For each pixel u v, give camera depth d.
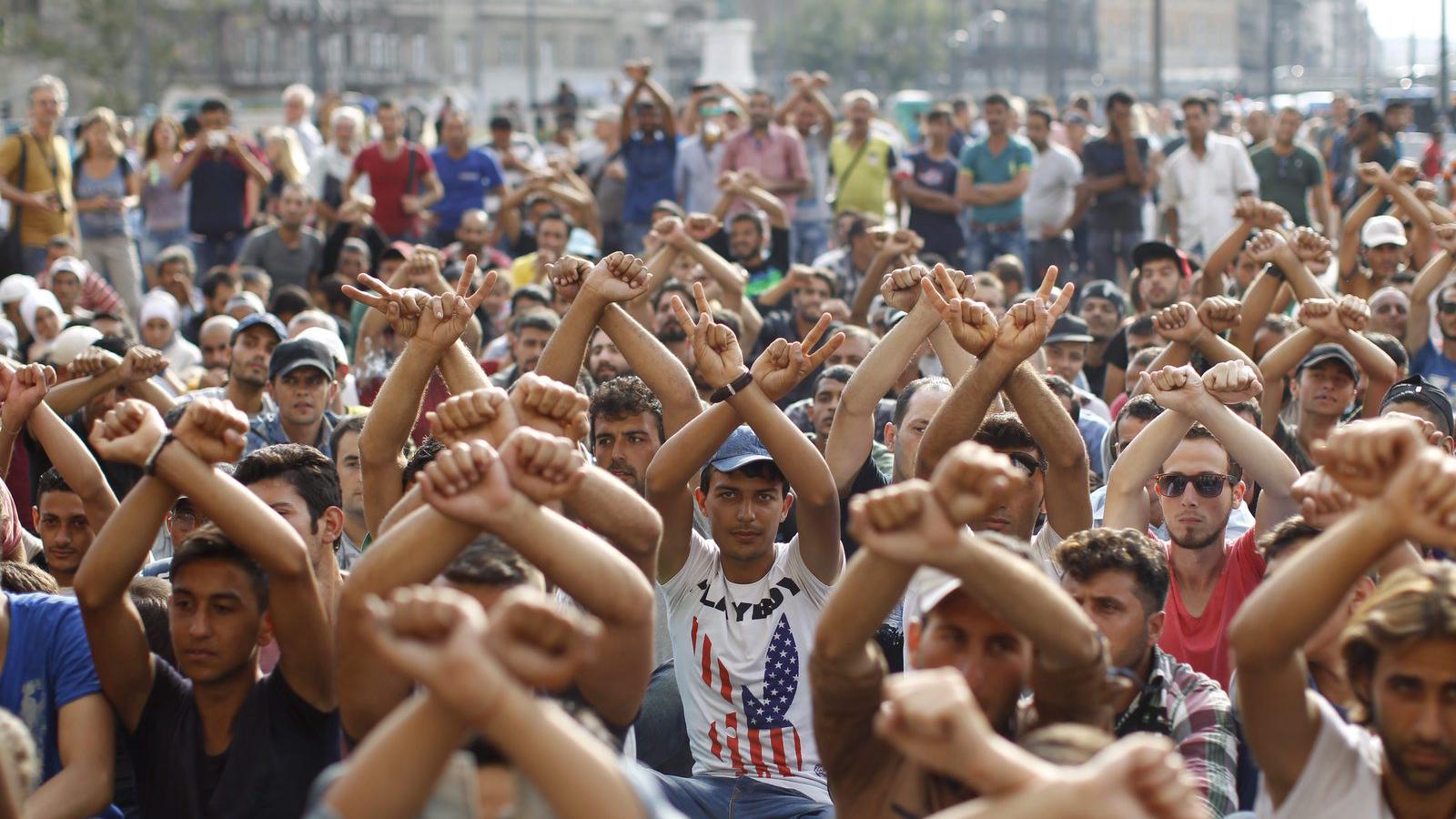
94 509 10.64
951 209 34.38
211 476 7.84
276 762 8.23
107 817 9.15
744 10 184.75
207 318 26.75
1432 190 22.75
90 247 34.25
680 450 10.14
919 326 11.70
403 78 173.00
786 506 12.31
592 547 7.19
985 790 5.33
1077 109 48.84
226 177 35.22
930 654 7.18
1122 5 197.50
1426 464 6.39
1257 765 7.91
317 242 30.75
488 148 37.25
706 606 11.01
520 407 8.24
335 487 10.53
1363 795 7.22
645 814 5.57
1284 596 6.70
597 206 35.97
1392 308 20.28
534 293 22.83
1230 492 11.34
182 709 8.64
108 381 14.10
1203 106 31.97
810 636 10.84
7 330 22.31
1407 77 89.31
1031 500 10.97
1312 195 33.19
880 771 7.45
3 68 119.12
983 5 184.38
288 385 15.78
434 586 7.58
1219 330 14.12
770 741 10.78
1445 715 6.83
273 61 161.88
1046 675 7.00
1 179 32.47
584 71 182.38
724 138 36.44
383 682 7.46
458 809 5.98
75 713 8.59
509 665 5.43
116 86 109.94
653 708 11.09
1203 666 11.06
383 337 19.81
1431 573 7.02
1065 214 34.88
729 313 18.55
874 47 160.12
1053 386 16.00
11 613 8.84
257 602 8.43
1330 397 14.88
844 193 36.41
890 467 14.88
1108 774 5.22
